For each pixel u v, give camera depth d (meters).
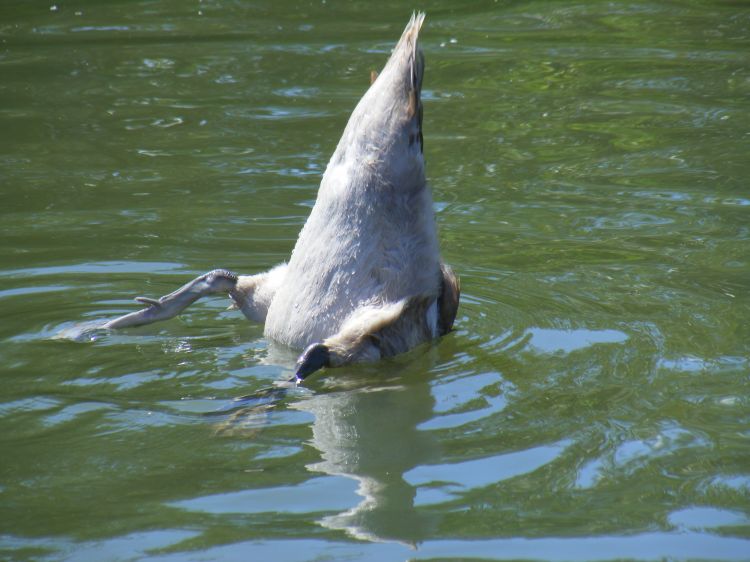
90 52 41.41
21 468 14.62
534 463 14.69
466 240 24.38
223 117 34.12
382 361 18.38
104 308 20.67
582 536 12.84
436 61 40.22
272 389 17.08
